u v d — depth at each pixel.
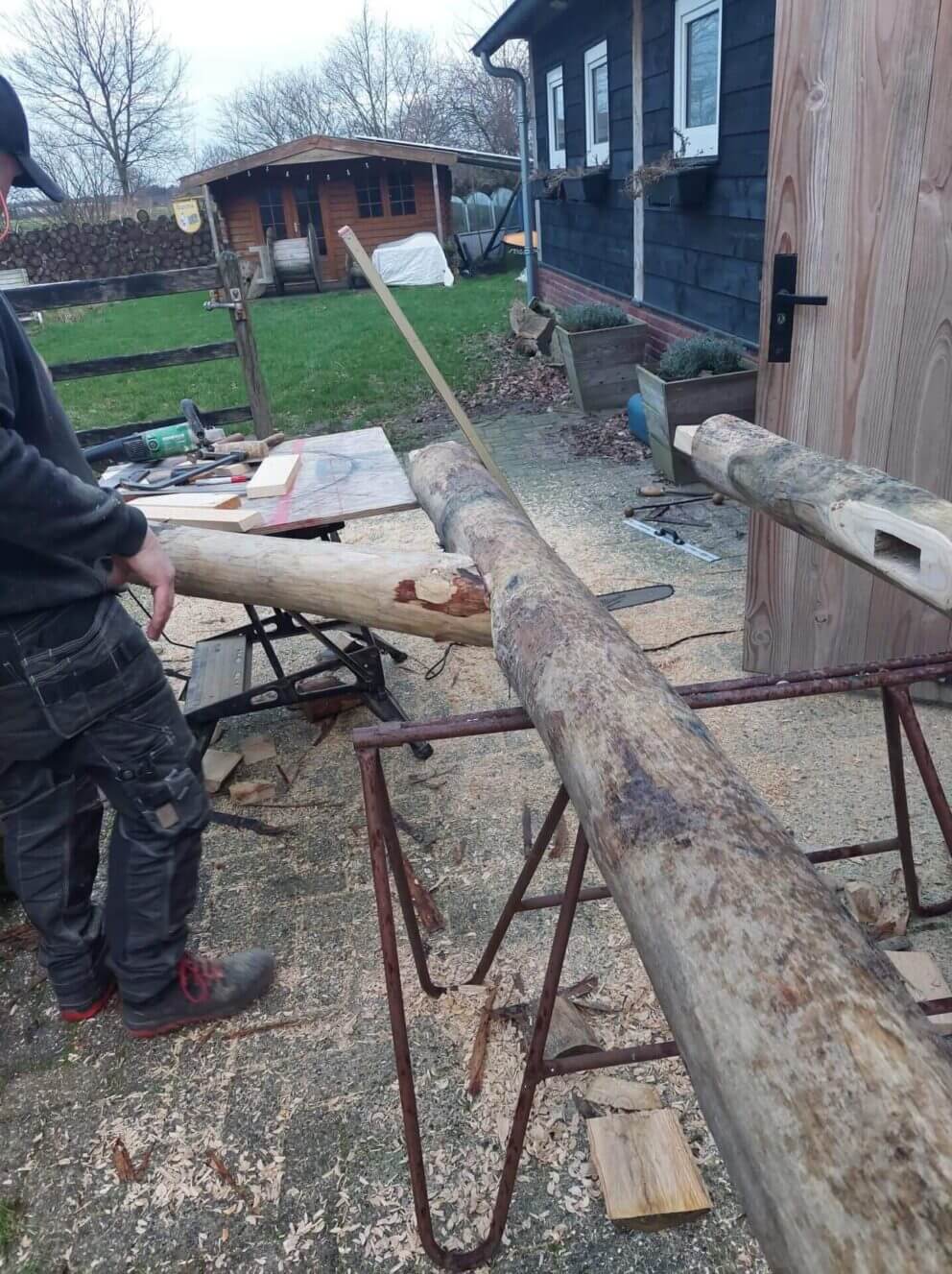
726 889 0.81
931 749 2.57
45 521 1.37
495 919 2.13
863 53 2.21
